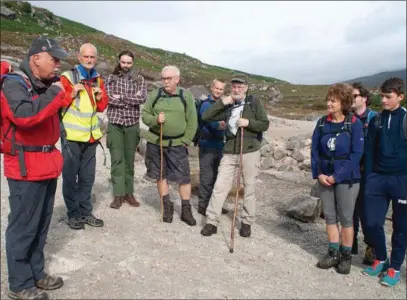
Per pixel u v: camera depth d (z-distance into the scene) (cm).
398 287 436
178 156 557
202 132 591
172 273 420
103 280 398
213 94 586
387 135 436
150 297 373
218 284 404
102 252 453
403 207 434
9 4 5550
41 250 380
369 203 453
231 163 525
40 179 345
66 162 488
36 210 353
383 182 442
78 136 485
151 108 550
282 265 465
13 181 343
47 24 5912
